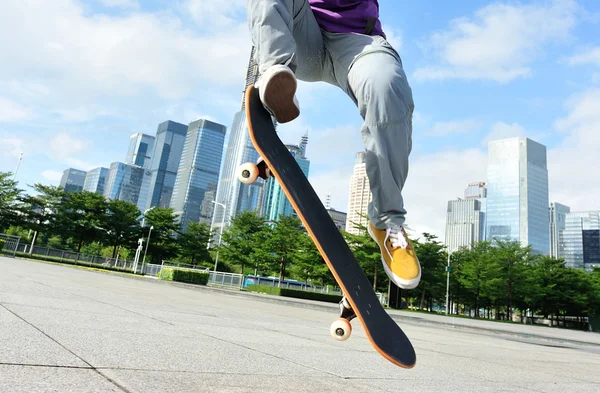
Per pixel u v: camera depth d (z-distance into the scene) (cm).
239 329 347
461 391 190
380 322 144
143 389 123
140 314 351
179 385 134
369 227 179
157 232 4738
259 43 149
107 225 4506
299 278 4025
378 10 185
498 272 3888
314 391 151
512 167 16925
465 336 808
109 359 159
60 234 4334
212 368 169
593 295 3909
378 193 169
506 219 16488
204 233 4747
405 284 162
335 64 178
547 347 736
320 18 174
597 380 301
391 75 158
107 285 815
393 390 173
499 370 295
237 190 17225
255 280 3875
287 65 146
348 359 252
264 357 216
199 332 286
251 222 4241
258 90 150
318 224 146
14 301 309
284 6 154
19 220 4103
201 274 2950
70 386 116
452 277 4288
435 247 3772
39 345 165
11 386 108
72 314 281
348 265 149
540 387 233
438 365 285
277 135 153
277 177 142
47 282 594
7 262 1317
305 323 548
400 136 163
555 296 3953
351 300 139
